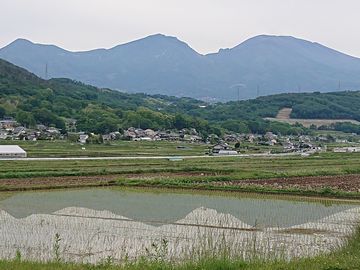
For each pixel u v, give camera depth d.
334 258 16.34
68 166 70.25
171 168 69.69
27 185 52.31
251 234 29.62
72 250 24.95
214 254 16.97
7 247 25.23
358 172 72.00
